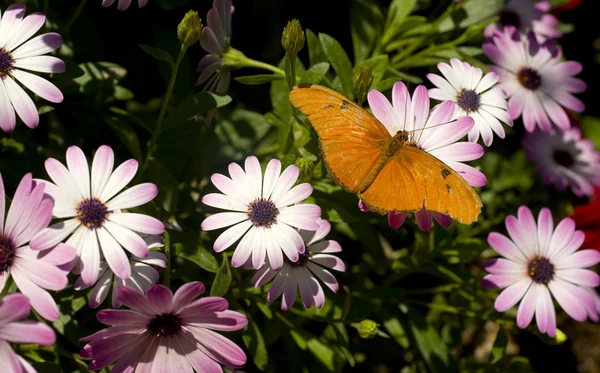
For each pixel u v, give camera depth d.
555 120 0.49
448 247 0.47
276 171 0.37
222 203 0.36
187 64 0.48
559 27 0.57
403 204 0.35
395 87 0.39
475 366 0.48
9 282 0.32
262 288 0.42
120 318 0.33
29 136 0.46
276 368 0.48
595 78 0.65
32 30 0.36
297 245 0.36
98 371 0.39
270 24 0.53
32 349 0.38
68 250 0.32
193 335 0.34
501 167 0.58
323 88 0.36
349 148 0.36
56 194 0.33
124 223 0.34
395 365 0.54
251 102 0.53
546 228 0.43
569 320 0.61
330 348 0.45
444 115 0.39
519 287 0.42
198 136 0.46
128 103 0.51
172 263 0.43
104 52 0.49
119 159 0.48
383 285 0.48
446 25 0.50
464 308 0.47
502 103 0.41
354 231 0.45
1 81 0.35
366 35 0.50
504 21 0.52
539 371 0.60
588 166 0.56
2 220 0.32
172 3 0.47
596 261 0.43
